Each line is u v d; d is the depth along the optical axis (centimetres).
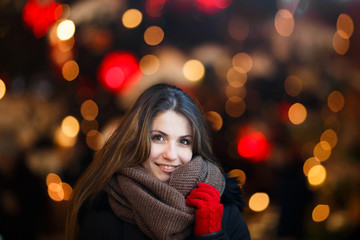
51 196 534
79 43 499
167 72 483
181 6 523
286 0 539
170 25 539
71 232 254
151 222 229
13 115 525
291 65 554
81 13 473
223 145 595
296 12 541
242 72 533
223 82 536
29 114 533
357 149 543
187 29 541
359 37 551
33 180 533
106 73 459
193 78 489
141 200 232
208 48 529
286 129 594
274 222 657
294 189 611
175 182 241
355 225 528
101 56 514
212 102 542
